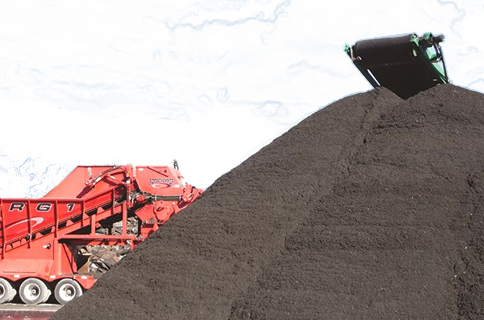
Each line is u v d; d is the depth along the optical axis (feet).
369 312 20.42
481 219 22.04
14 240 57.11
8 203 57.26
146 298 22.08
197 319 21.52
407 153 25.03
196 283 22.34
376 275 21.31
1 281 56.34
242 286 22.45
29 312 52.37
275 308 21.06
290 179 25.58
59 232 57.82
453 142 25.26
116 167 60.59
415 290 20.80
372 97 29.07
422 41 30.76
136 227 63.77
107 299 22.34
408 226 22.43
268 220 24.06
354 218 23.25
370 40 31.68
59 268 57.00
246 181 26.18
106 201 59.36
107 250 59.82
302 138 27.58
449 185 23.58
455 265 21.35
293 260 22.61
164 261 23.16
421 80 32.42
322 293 21.12
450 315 20.16
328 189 25.04
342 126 27.73
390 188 23.85
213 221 24.22
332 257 22.26
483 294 20.07
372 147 25.98
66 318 21.84
